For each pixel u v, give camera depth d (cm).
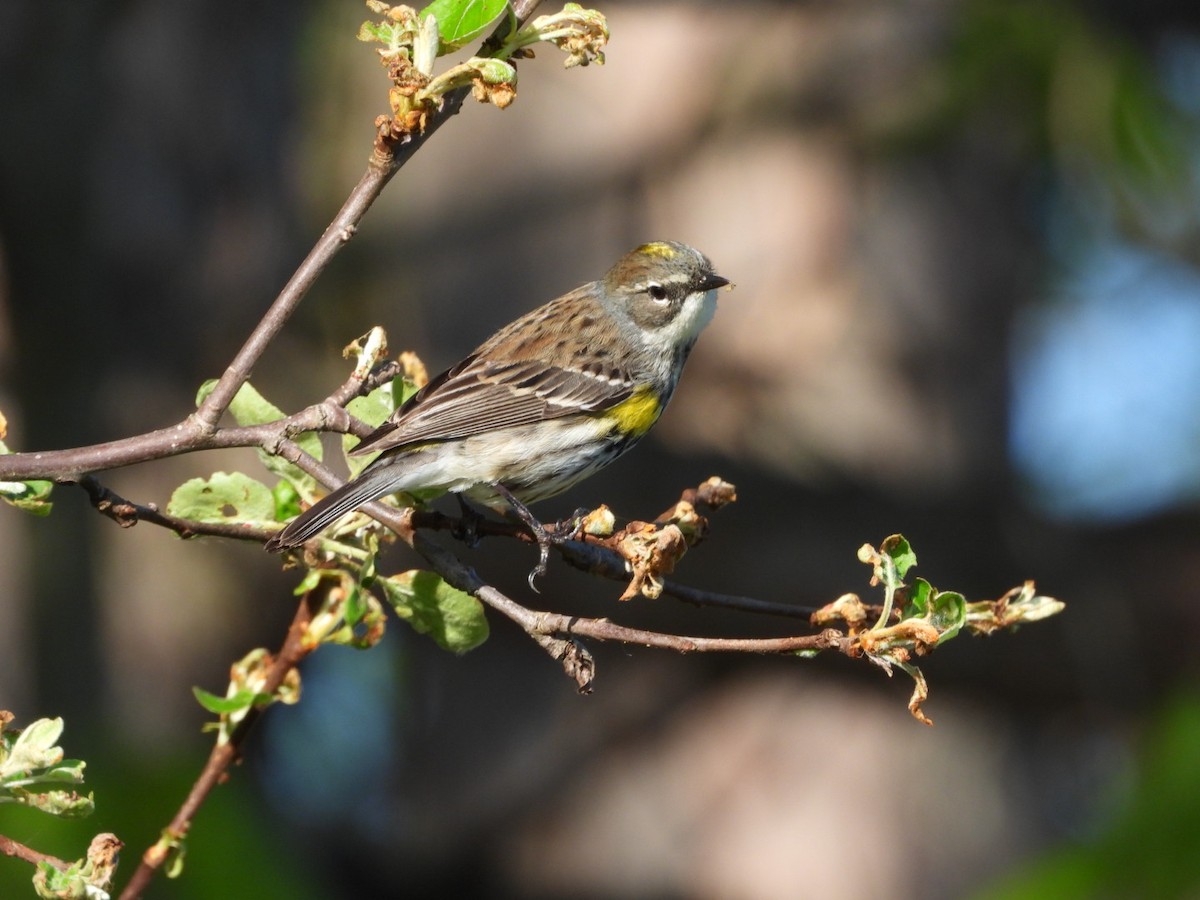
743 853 1524
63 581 1259
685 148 1561
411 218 1571
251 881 873
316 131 1570
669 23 1573
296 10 1410
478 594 575
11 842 510
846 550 1421
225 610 1396
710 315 931
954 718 1555
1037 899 917
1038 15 1335
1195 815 911
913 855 1523
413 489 739
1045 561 1462
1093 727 1512
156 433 566
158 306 1338
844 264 1563
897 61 1520
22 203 1291
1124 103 1335
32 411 1291
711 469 1450
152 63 1337
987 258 1631
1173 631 1432
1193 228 1432
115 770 909
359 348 609
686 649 540
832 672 1536
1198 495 1614
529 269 1552
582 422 853
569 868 1541
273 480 1359
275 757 1549
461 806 1566
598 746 1558
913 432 1551
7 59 1294
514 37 555
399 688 1606
